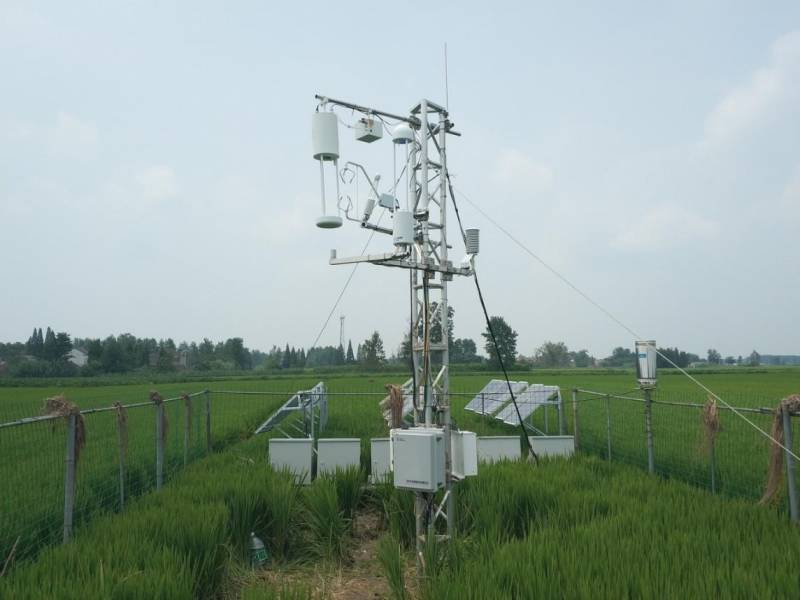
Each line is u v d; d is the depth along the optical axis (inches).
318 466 482.3
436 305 350.6
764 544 242.4
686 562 221.8
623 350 5556.1
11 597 202.2
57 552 251.8
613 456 564.7
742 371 3117.6
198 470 459.8
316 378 2458.2
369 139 344.5
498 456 515.2
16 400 1278.3
